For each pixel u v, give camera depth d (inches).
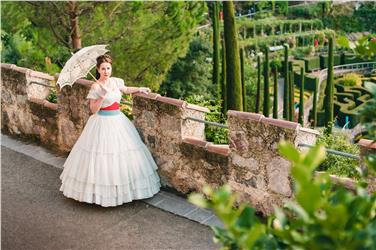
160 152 204.8
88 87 225.3
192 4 531.2
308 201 50.3
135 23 449.4
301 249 55.6
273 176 171.2
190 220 183.3
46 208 197.5
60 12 410.6
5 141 270.2
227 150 182.9
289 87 1085.8
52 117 250.1
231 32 798.5
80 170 192.7
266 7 1884.8
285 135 163.8
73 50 426.3
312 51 1723.7
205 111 201.6
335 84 1439.5
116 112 195.3
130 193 192.2
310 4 1855.3
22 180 223.0
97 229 181.2
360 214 56.4
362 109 72.3
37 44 448.5
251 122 172.1
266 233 62.2
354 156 149.6
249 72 1353.3
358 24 1774.1
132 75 487.5
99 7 422.0
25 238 178.1
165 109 197.3
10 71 267.4
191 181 197.2
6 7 416.2
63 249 170.4
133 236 175.6
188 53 904.9
